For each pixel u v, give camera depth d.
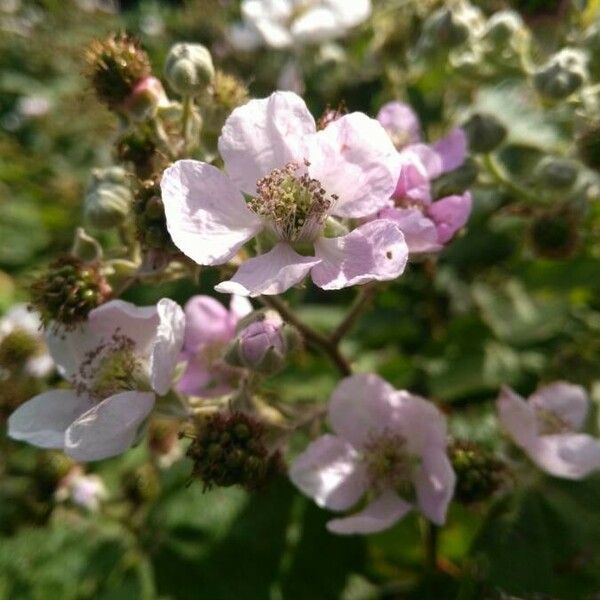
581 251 0.13
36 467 0.12
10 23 0.27
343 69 0.17
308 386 0.12
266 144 0.08
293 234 0.08
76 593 0.11
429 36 0.13
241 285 0.07
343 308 0.14
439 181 0.09
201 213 0.08
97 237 0.14
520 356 0.12
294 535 0.11
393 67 0.15
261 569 0.11
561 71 0.11
